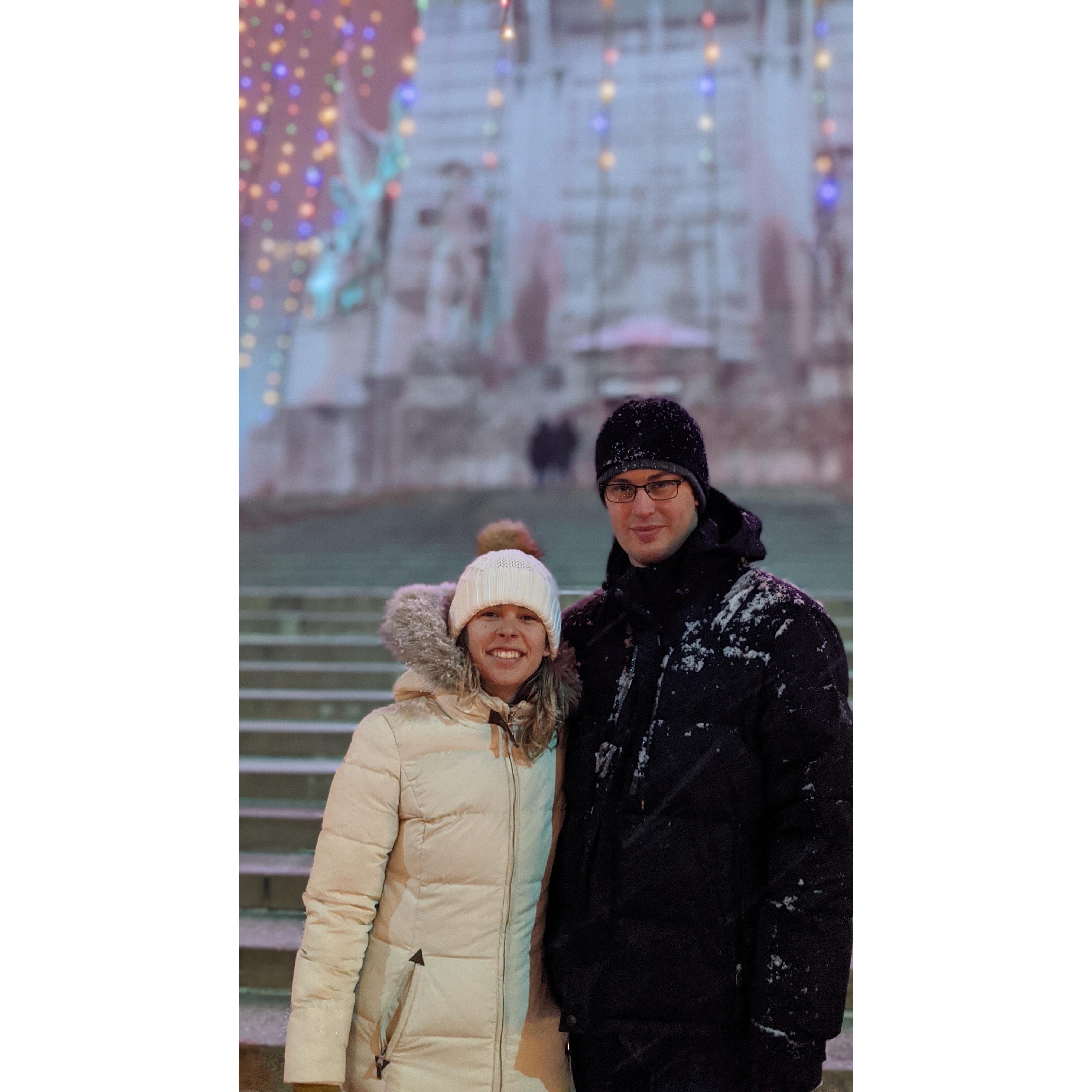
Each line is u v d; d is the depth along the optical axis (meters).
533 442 10.52
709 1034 1.40
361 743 1.48
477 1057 1.42
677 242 11.21
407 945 1.44
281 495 9.86
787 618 1.43
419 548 6.31
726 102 11.07
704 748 1.41
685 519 1.54
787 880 1.36
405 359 11.30
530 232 11.46
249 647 4.22
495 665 1.48
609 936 1.43
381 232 11.35
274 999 2.50
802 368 10.59
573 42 11.45
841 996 1.34
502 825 1.45
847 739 1.39
